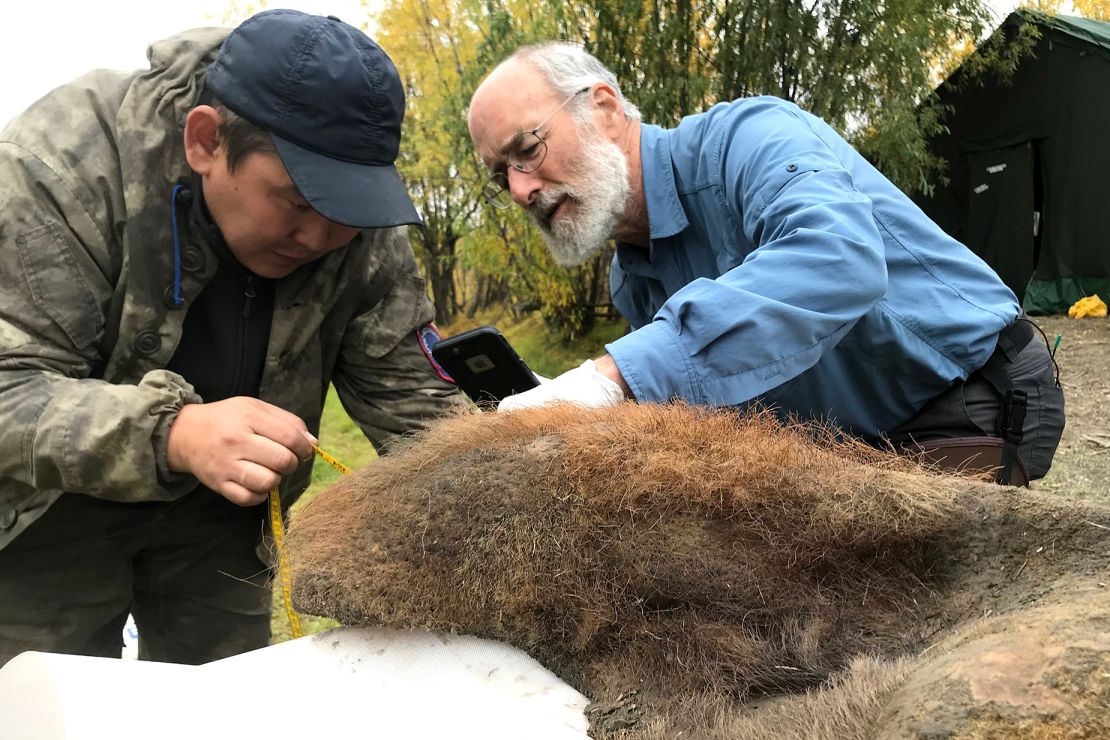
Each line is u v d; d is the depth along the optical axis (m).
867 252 1.03
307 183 1.07
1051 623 0.46
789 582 0.70
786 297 0.98
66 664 0.73
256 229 1.18
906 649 0.63
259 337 1.38
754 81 5.81
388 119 1.13
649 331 0.96
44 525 1.34
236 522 1.57
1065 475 3.55
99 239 1.18
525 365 1.18
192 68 1.24
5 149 1.16
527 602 0.70
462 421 0.82
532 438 0.76
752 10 5.61
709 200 1.38
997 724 0.42
